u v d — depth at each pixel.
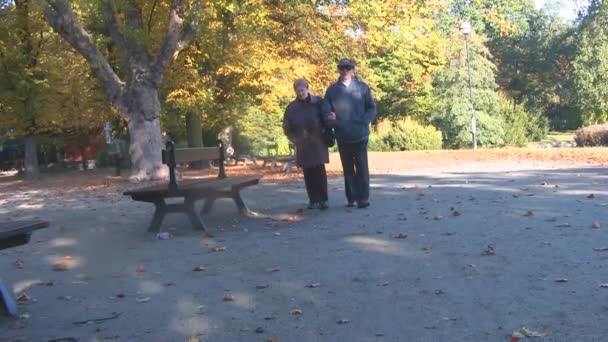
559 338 3.72
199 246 7.12
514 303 4.40
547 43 62.38
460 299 4.56
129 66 17.91
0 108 26.20
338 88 9.01
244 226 8.32
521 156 22.00
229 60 22.91
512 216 7.76
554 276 5.00
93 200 13.41
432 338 3.84
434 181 12.94
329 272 5.55
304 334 4.04
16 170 41.88
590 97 49.75
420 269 5.46
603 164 16.09
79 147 36.56
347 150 9.16
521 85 65.12
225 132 31.72
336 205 9.79
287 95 23.95
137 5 18.23
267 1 21.88
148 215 10.16
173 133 33.41
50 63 25.72
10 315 4.73
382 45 25.50
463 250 6.07
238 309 4.65
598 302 4.32
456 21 53.28
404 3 20.53
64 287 5.60
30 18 24.42
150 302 4.97
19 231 4.77
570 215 7.62
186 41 17.83
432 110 46.00
